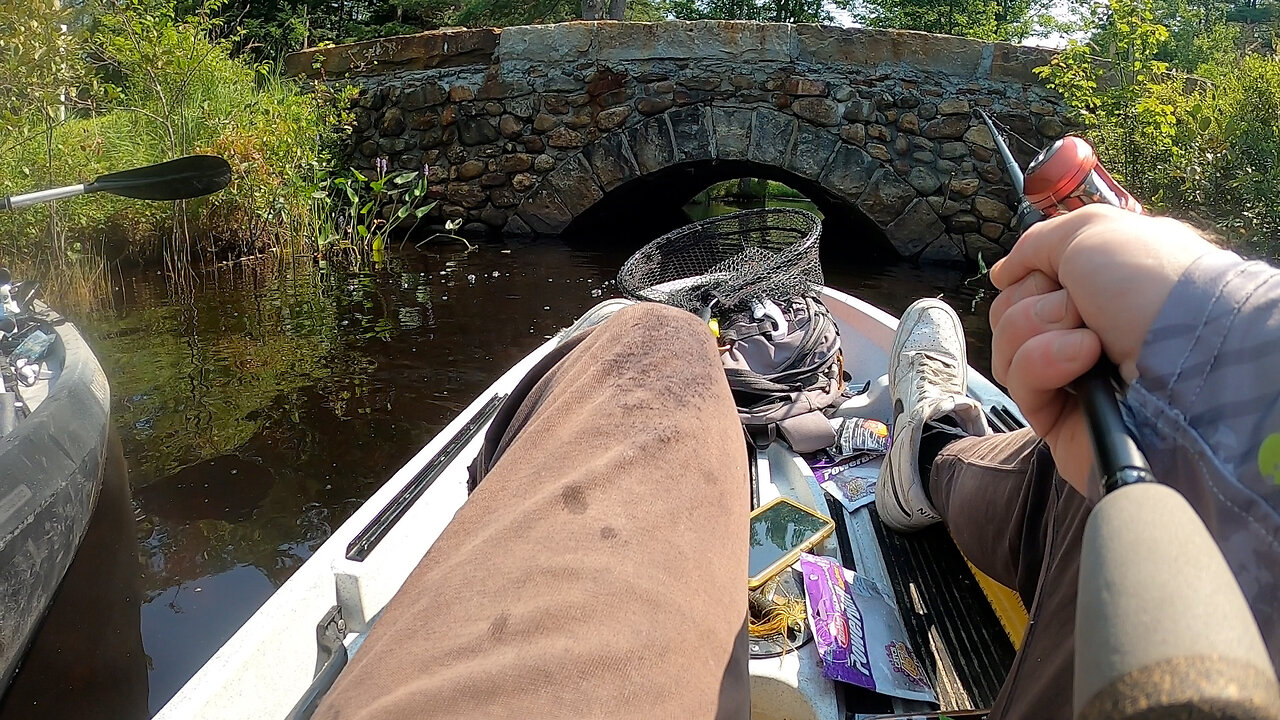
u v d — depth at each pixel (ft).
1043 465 2.91
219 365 12.39
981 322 16.24
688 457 1.78
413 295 17.28
